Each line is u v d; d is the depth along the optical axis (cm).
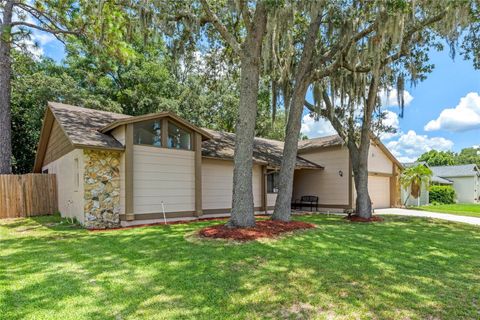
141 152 944
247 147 742
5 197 1162
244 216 730
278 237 663
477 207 1912
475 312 317
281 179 878
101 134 954
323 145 1576
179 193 1027
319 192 1612
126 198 901
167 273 426
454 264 497
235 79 1266
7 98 1312
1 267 455
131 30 894
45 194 1251
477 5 769
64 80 1912
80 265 465
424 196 2225
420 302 339
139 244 607
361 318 301
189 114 2180
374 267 466
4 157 1292
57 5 1207
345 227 873
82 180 891
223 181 1223
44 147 1427
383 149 1719
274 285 383
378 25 776
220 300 339
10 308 316
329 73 899
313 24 867
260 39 746
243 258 498
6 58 1308
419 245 641
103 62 1404
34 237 700
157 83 2159
